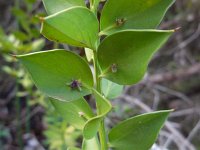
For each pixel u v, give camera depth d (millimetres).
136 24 62
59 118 167
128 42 57
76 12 55
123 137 66
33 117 232
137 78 59
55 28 54
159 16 61
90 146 70
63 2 63
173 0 61
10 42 168
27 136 221
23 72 184
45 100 180
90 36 58
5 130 238
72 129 161
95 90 59
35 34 161
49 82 60
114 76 60
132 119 65
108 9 61
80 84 61
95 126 57
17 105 194
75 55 59
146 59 57
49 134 162
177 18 247
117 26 61
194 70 254
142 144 66
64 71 60
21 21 160
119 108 198
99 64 60
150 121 65
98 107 60
